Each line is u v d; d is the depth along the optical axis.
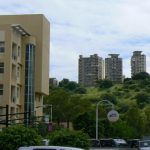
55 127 71.50
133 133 108.38
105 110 109.19
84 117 87.38
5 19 87.00
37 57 86.44
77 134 37.66
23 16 86.81
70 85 195.88
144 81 199.25
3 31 77.69
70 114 114.38
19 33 82.12
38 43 86.44
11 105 77.69
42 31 86.56
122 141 53.00
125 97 181.75
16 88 80.00
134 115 121.75
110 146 49.88
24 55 84.00
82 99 116.12
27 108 82.44
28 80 83.44
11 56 77.75
